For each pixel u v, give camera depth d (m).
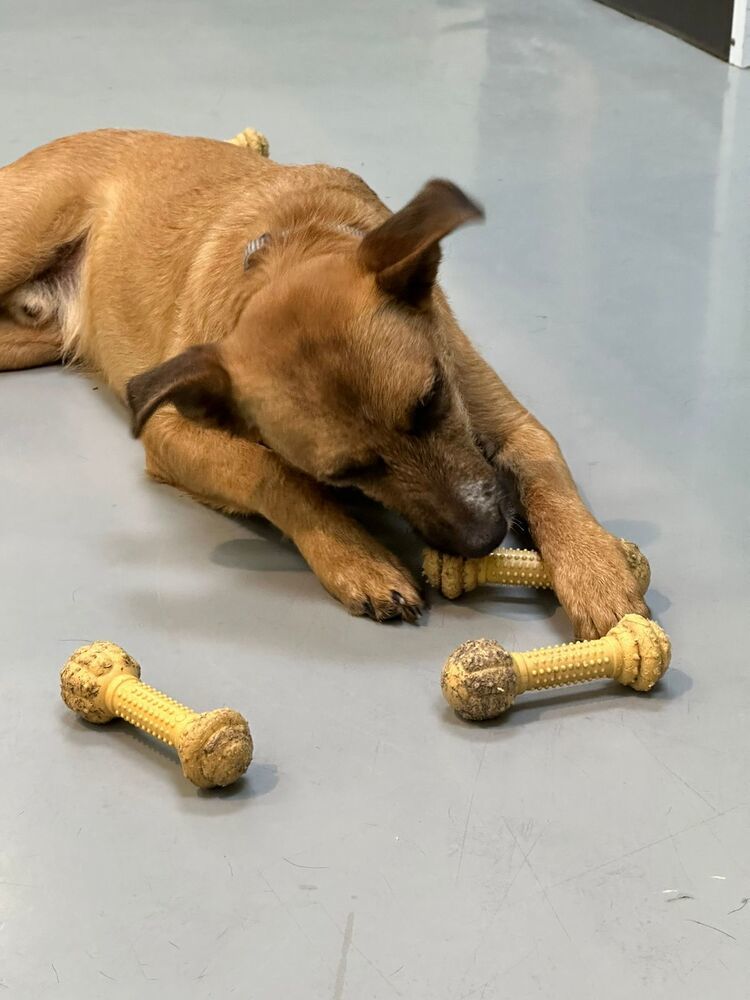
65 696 1.35
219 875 1.24
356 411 1.38
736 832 1.25
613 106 2.47
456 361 1.50
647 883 1.22
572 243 2.00
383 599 1.43
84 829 1.28
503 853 1.24
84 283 1.81
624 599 1.38
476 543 1.40
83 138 1.86
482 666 1.32
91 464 1.66
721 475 1.57
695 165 2.18
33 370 1.85
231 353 1.41
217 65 2.84
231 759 1.28
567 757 1.30
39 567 1.52
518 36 2.92
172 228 1.70
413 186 2.16
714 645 1.39
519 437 1.53
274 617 1.45
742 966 1.17
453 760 1.31
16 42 3.05
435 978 1.18
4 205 1.80
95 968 1.20
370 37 3.00
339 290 1.40
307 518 1.48
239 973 1.19
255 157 1.77
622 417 1.66
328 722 1.34
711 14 2.67
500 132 2.37
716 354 1.75
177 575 1.50
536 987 1.17
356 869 1.24
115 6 3.35
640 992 1.16
